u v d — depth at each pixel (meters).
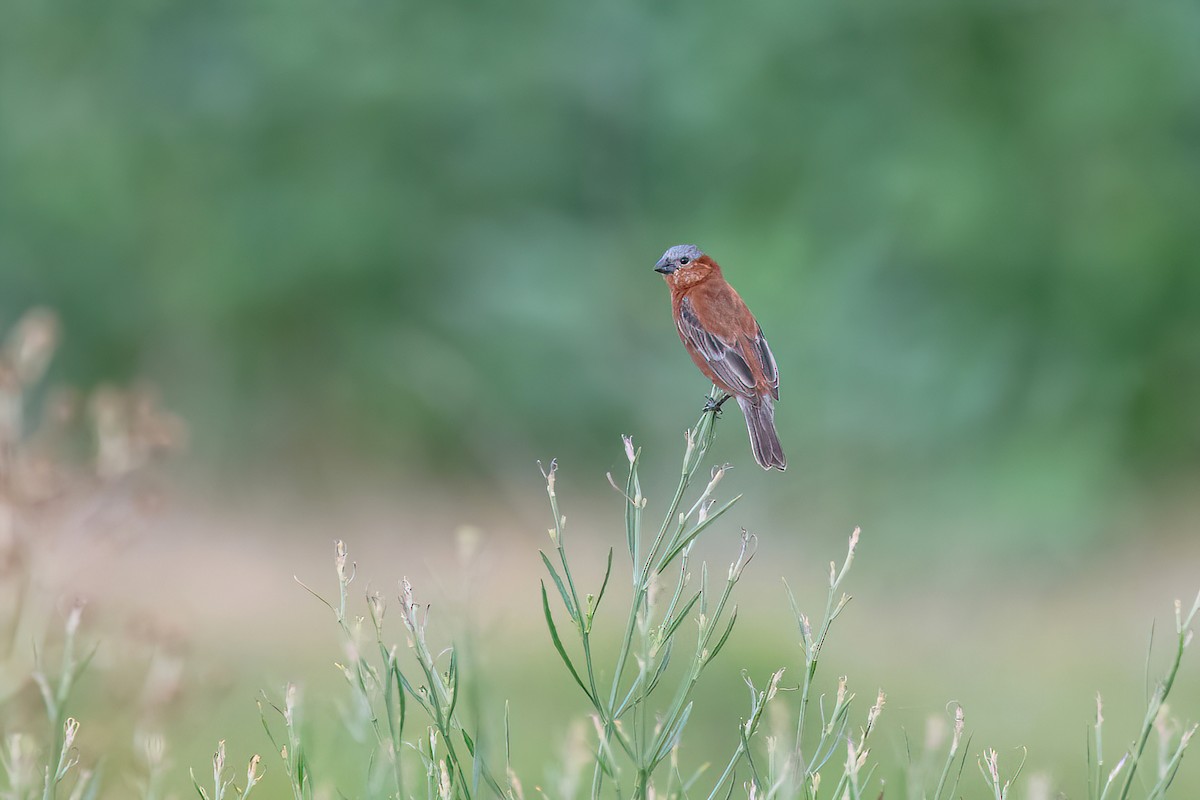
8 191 22.56
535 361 21.89
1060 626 15.09
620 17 22.34
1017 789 5.76
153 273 22.61
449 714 3.79
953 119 18.80
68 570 5.79
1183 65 17.97
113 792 5.21
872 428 18.67
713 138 20.92
